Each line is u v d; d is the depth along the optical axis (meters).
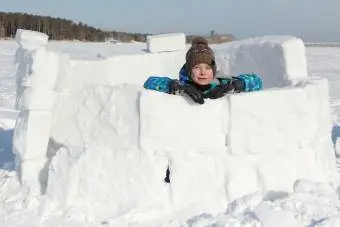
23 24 59.81
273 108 3.38
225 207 3.23
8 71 17.95
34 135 3.51
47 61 3.43
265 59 4.41
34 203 3.26
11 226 3.02
